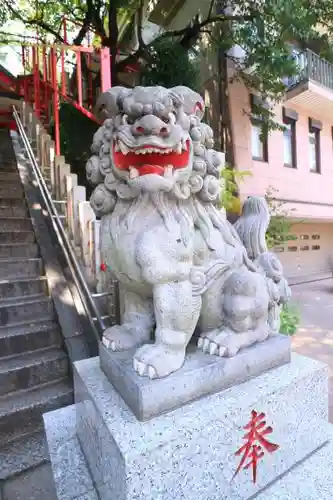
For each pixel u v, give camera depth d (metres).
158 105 1.04
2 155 4.41
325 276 9.54
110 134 1.17
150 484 0.92
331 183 8.21
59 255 2.78
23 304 2.35
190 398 1.10
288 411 1.27
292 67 4.55
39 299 2.45
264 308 1.31
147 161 1.10
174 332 1.14
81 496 1.17
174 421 1.02
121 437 0.95
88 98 5.29
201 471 1.02
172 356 1.12
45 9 6.59
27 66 5.84
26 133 4.82
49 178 3.74
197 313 1.18
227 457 1.08
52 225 2.99
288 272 9.45
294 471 1.29
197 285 1.18
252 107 6.00
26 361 2.07
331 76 6.99
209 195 1.26
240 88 5.90
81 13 6.48
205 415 1.05
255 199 1.66
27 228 3.11
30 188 3.58
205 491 1.03
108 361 1.25
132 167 1.11
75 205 2.80
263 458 1.20
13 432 1.82
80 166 5.75
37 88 4.69
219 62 5.74
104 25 6.23
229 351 1.20
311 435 1.39
